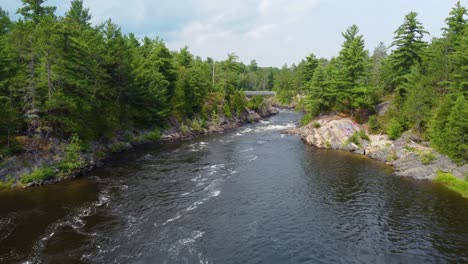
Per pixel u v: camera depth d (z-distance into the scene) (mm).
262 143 60812
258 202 30953
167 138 64375
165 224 25953
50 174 35469
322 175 39656
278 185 35969
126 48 59188
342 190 34250
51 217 26734
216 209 29156
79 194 32125
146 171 40812
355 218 27375
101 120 48531
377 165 44156
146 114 62125
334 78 65500
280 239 23750
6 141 36281
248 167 43344
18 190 32500
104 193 32594
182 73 77438
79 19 65438
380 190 34062
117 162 45125
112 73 54719
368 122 56625
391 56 61000
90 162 41531
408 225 25969
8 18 57344
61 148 39344
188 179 37750
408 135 47281
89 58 46219
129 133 57656
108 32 60812
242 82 172125
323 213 28422
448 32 52000
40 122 37438
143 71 62562
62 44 39250
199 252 21781
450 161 37969
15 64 39000
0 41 39594
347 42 77688
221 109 86125
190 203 30469
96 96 48938
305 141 62438
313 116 73750
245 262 20703
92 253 21406
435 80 47781
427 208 29250
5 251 21422
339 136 56312
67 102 37719
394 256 21500
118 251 21734
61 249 21828
